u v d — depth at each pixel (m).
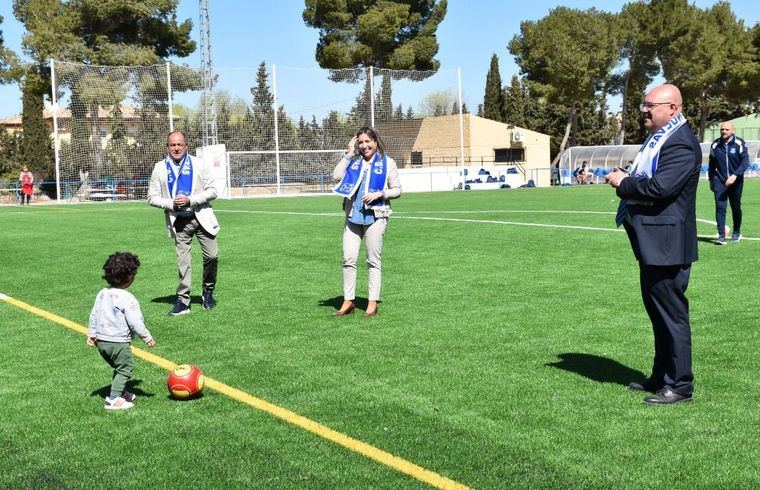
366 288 9.71
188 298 8.41
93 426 4.81
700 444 4.28
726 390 5.22
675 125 4.87
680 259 4.84
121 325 5.11
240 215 22.50
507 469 3.98
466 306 8.33
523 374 5.72
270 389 5.50
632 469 3.96
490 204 25.41
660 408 4.89
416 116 45.56
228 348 6.77
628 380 5.52
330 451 4.29
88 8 46.19
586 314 7.73
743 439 4.34
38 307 8.98
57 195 38.75
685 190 4.85
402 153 45.78
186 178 8.25
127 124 39.97
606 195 30.28
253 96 41.53
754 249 12.00
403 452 4.24
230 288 9.91
